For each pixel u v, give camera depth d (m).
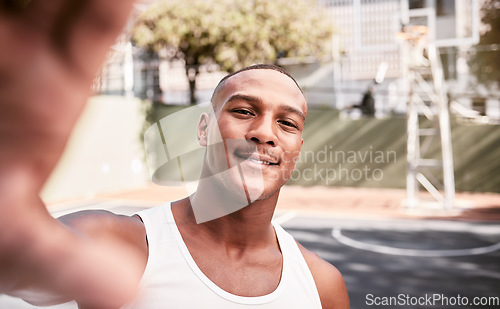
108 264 0.17
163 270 0.50
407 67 11.29
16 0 0.12
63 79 0.12
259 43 14.04
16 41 0.12
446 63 14.09
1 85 0.12
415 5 13.31
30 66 0.12
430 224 9.36
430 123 13.02
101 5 0.12
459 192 12.93
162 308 0.48
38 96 0.12
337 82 15.12
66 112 0.13
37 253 0.14
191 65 14.23
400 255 6.93
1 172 0.12
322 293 0.68
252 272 0.56
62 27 0.12
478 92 13.87
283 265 0.60
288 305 0.57
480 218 9.84
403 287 5.36
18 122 0.12
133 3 0.13
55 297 0.16
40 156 0.12
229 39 13.80
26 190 0.12
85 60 0.13
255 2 14.26
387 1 13.48
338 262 6.55
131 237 0.46
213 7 13.52
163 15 12.24
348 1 15.66
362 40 13.82
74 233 0.16
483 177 12.70
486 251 7.07
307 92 15.33
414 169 11.19
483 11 13.55
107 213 0.43
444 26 13.14
